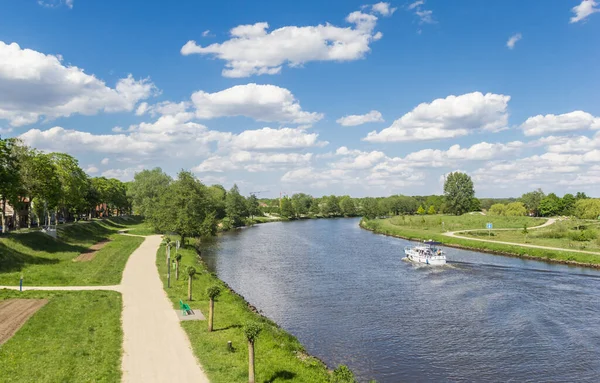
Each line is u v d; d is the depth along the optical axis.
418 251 85.19
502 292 57.38
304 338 39.97
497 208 186.88
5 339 30.08
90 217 156.38
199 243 108.50
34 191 80.44
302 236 138.12
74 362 26.31
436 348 37.81
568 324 43.84
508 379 32.09
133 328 33.66
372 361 34.97
